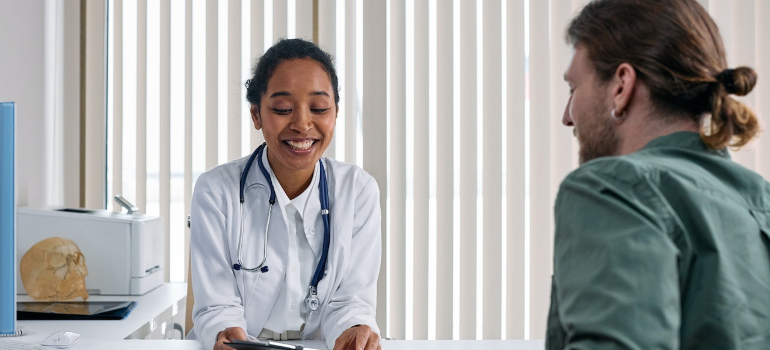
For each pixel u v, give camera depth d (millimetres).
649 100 734
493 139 2879
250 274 1563
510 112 2881
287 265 1581
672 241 631
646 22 723
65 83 2834
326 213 1619
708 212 652
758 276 651
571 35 800
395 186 2867
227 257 1588
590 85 766
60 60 2820
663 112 733
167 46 2828
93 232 2246
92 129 2854
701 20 735
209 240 1561
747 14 2832
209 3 2836
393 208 2869
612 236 617
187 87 2836
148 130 2852
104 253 2246
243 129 2852
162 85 2834
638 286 583
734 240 654
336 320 1520
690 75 706
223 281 1554
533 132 2879
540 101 2871
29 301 2039
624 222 624
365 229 1677
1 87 2516
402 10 2842
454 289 2939
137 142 2838
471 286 2895
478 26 2875
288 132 1505
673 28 712
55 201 2809
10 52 2549
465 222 2889
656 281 585
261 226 1602
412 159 2877
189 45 2828
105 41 2840
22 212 2217
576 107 785
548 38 2859
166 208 2848
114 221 2248
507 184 2895
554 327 667
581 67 778
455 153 2896
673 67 708
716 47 736
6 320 1589
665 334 566
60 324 1771
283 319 1577
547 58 2859
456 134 2889
